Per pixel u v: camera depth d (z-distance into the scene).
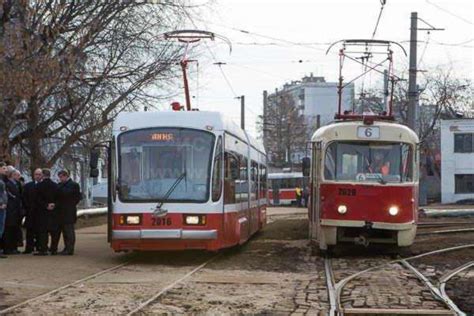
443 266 17.48
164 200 17.48
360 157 18.97
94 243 23.75
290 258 19.28
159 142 17.97
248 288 13.70
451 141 72.00
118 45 29.16
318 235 19.33
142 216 17.44
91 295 12.65
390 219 18.52
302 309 11.52
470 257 19.34
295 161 90.31
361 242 18.92
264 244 23.69
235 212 19.73
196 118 18.25
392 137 18.98
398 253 20.05
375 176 18.80
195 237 17.39
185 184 17.69
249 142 24.27
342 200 18.69
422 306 11.78
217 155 17.98
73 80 27.59
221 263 18.03
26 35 24.42
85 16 28.31
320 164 19.14
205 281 14.60
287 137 88.88
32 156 29.56
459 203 68.81
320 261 18.55
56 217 19.17
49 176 19.33
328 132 19.19
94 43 28.64
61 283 14.14
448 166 71.94
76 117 29.34
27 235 19.45
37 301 12.00
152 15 29.67
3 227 17.59
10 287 13.50
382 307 11.67
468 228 29.28
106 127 30.08
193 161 17.88
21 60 23.91
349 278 15.01
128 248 17.52
